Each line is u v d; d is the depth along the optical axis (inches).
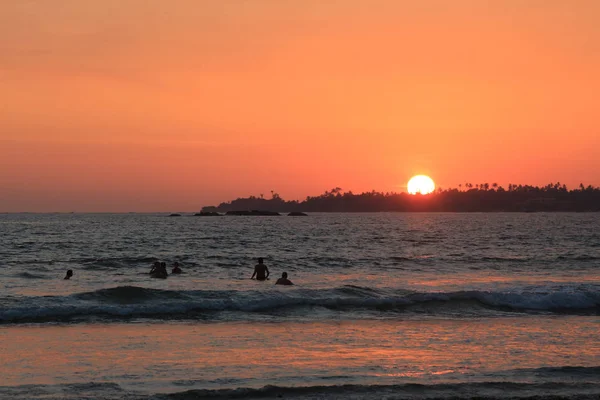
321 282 1598.2
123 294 1148.5
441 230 6186.0
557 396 628.1
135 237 4510.3
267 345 830.5
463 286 1483.8
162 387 634.8
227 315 1048.8
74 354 765.3
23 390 614.9
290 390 626.8
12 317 984.9
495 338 894.4
